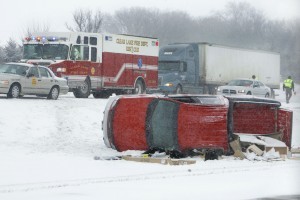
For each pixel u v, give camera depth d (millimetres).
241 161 24359
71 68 48406
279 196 17484
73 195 16938
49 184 18547
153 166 22609
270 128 27688
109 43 51469
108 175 20438
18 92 41469
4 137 29531
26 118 33969
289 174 21484
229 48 70375
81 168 21781
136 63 54156
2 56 76875
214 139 24266
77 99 46531
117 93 54312
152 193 17484
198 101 25031
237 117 27344
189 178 20250
